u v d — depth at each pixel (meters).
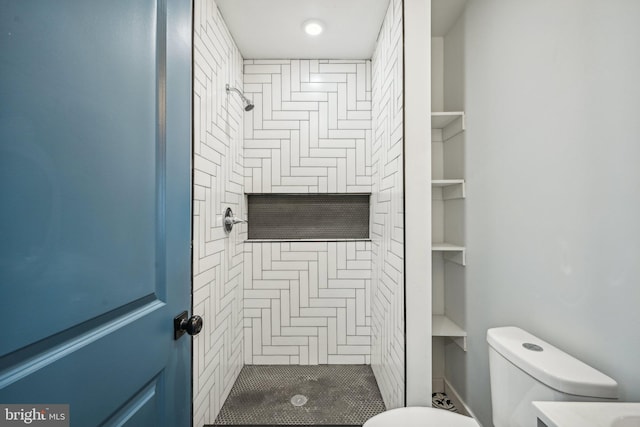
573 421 0.63
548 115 1.08
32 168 0.42
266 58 2.16
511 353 0.99
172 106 0.77
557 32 1.03
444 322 1.77
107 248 0.56
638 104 0.77
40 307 0.43
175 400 0.78
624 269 0.81
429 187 1.33
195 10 1.31
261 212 2.25
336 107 2.19
